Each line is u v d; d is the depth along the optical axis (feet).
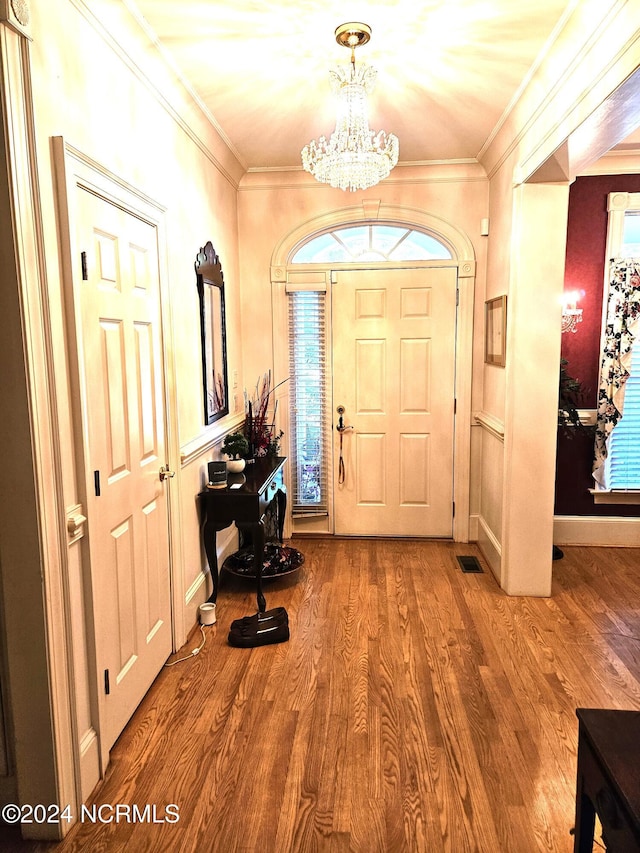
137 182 7.83
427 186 13.62
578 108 7.61
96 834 5.86
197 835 5.82
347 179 8.60
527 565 11.32
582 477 14.23
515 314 10.85
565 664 8.91
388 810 6.09
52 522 5.59
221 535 12.29
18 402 5.26
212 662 9.05
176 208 9.42
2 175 4.98
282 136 11.53
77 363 5.97
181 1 6.86
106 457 6.78
